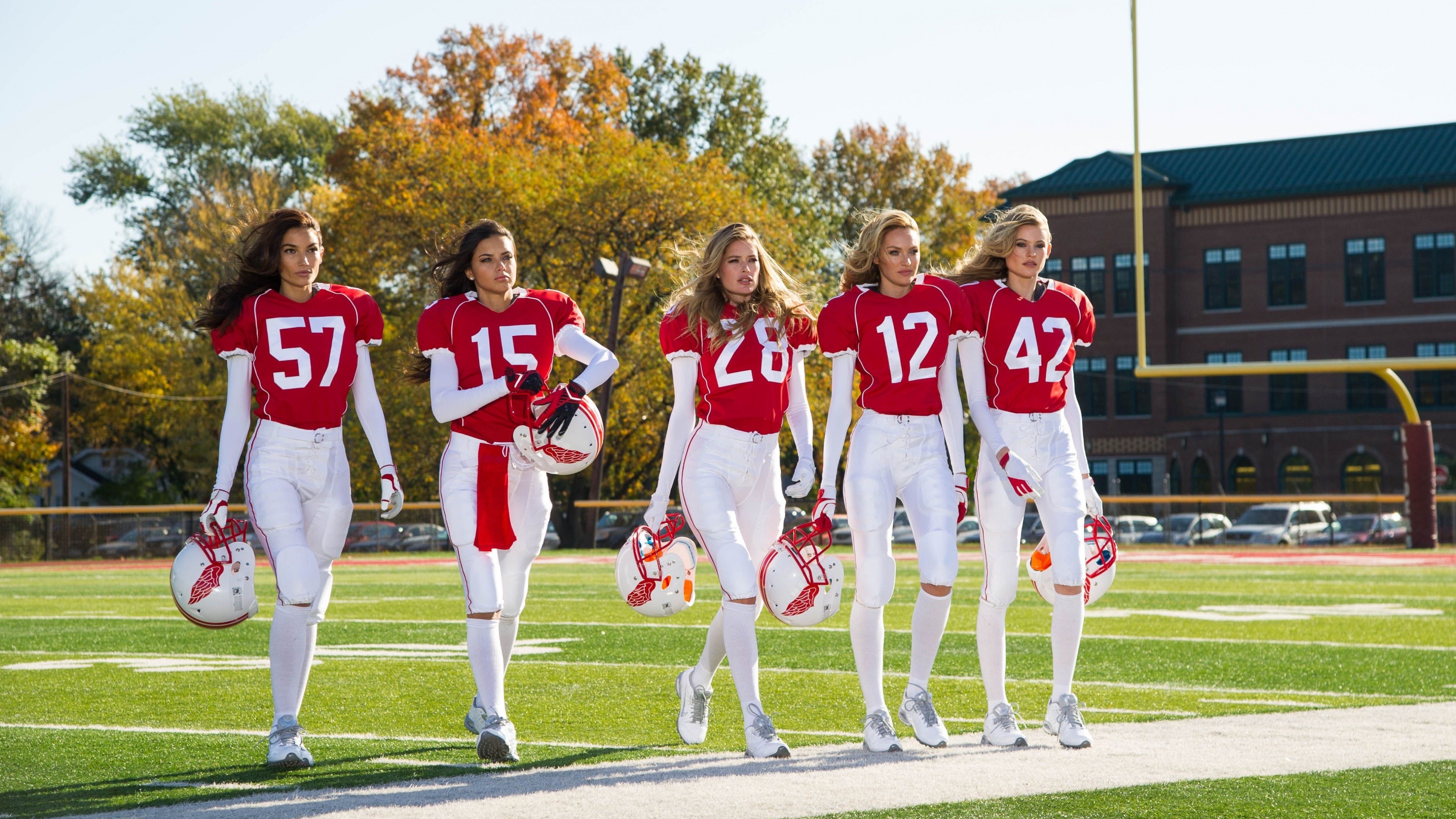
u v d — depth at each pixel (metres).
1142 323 52.84
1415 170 92.94
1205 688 13.68
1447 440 92.00
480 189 69.25
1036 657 16.75
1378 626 20.39
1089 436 101.00
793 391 10.71
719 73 104.06
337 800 8.25
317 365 10.06
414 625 21.97
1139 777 8.73
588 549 64.81
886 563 10.27
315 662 16.41
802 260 74.44
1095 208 99.94
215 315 10.00
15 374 82.38
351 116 88.56
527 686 14.20
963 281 11.16
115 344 93.75
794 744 10.61
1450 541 61.62
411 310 71.50
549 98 83.12
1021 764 9.22
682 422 10.47
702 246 10.47
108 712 12.67
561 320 10.82
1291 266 96.38
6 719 12.27
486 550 10.29
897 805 7.88
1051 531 10.65
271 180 89.38
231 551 9.82
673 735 11.18
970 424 84.94
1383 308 93.88
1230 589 29.62
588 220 69.81
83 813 8.08
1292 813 7.72
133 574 47.06
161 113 111.44
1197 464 97.81
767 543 10.71
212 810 8.05
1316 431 94.50
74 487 116.44
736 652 9.93
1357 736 10.41
